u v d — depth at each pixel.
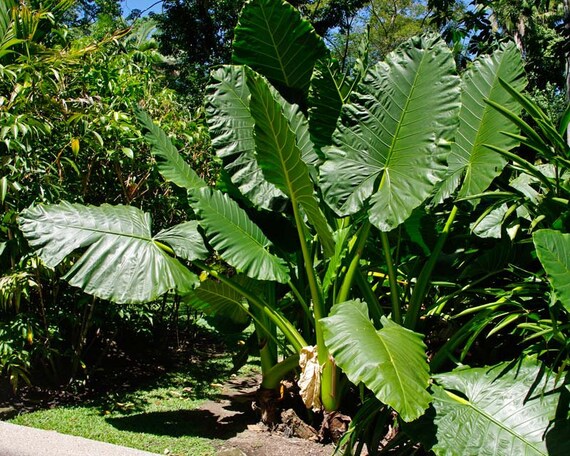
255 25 4.21
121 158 4.56
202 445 3.54
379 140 3.41
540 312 3.43
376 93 3.48
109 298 3.32
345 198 3.36
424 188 3.19
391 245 4.16
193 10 16.95
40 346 4.03
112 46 5.70
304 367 3.46
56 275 4.16
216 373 5.50
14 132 3.52
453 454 2.76
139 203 5.03
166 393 4.67
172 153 4.28
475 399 3.00
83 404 4.20
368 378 2.56
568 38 7.36
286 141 3.18
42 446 3.17
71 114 4.20
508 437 2.78
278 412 3.89
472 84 3.99
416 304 3.57
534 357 3.10
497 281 3.95
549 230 2.58
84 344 4.59
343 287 3.52
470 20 8.00
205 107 4.19
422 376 2.71
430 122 3.31
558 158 2.91
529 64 9.04
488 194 3.29
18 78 3.98
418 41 3.54
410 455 3.29
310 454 3.47
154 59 6.16
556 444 2.69
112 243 3.50
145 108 5.40
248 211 4.19
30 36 4.23
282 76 4.43
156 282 3.39
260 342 4.08
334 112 3.95
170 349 6.14
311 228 4.21
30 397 4.18
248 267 3.46
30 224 3.47
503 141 3.66
